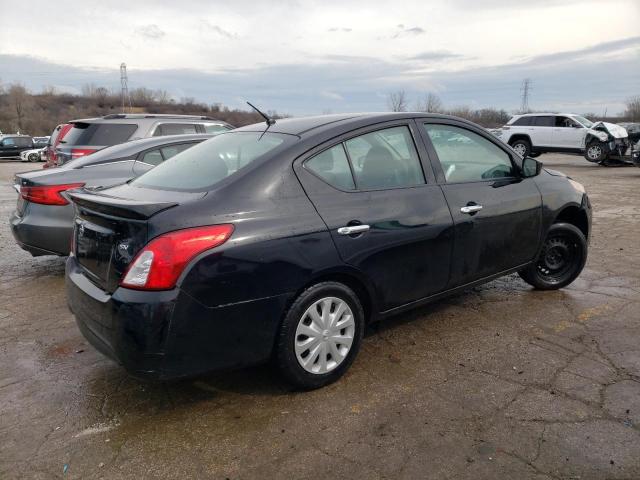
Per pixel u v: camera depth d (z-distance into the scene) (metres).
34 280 5.51
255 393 3.16
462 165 3.95
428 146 3.76
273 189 2.98
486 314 4.33
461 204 3.76
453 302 4.62
